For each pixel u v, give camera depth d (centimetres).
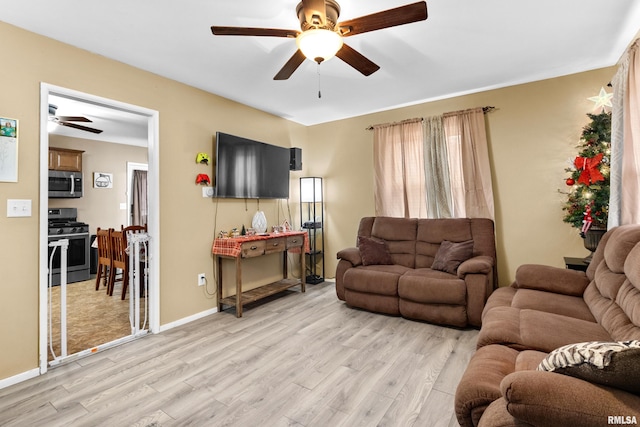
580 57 289
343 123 480
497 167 367
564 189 333
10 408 187
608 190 271
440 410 179
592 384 89
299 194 501
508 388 93
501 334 167
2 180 215
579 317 195
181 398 195
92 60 263
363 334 289
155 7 207
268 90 357
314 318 333
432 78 332
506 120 361
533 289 251
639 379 83
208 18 221
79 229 515
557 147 336
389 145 430
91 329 308
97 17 216
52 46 240
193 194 339
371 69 232
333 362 237
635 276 151
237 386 207
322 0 166
